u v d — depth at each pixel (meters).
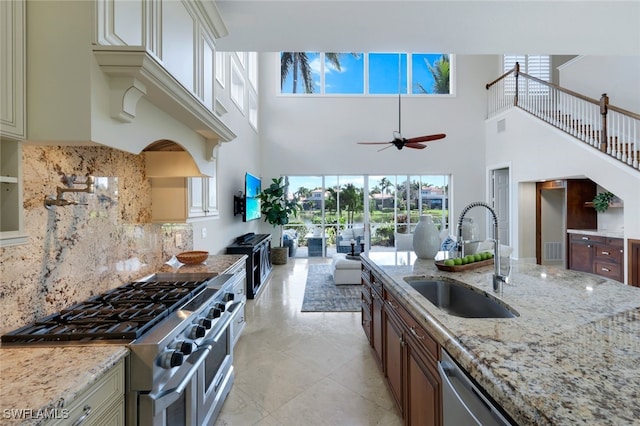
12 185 1.06
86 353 1.01
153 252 2.39
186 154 2.28
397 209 7.80
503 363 0.85
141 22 1.38
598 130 5.05
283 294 4.64
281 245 7.62
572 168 5.23
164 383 1.16
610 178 4.59
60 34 1.08
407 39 3.17
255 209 6.01
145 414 1.09
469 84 7.79
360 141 7.72
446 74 7.88
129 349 1.08
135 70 1.13
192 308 1.51
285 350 2.81
